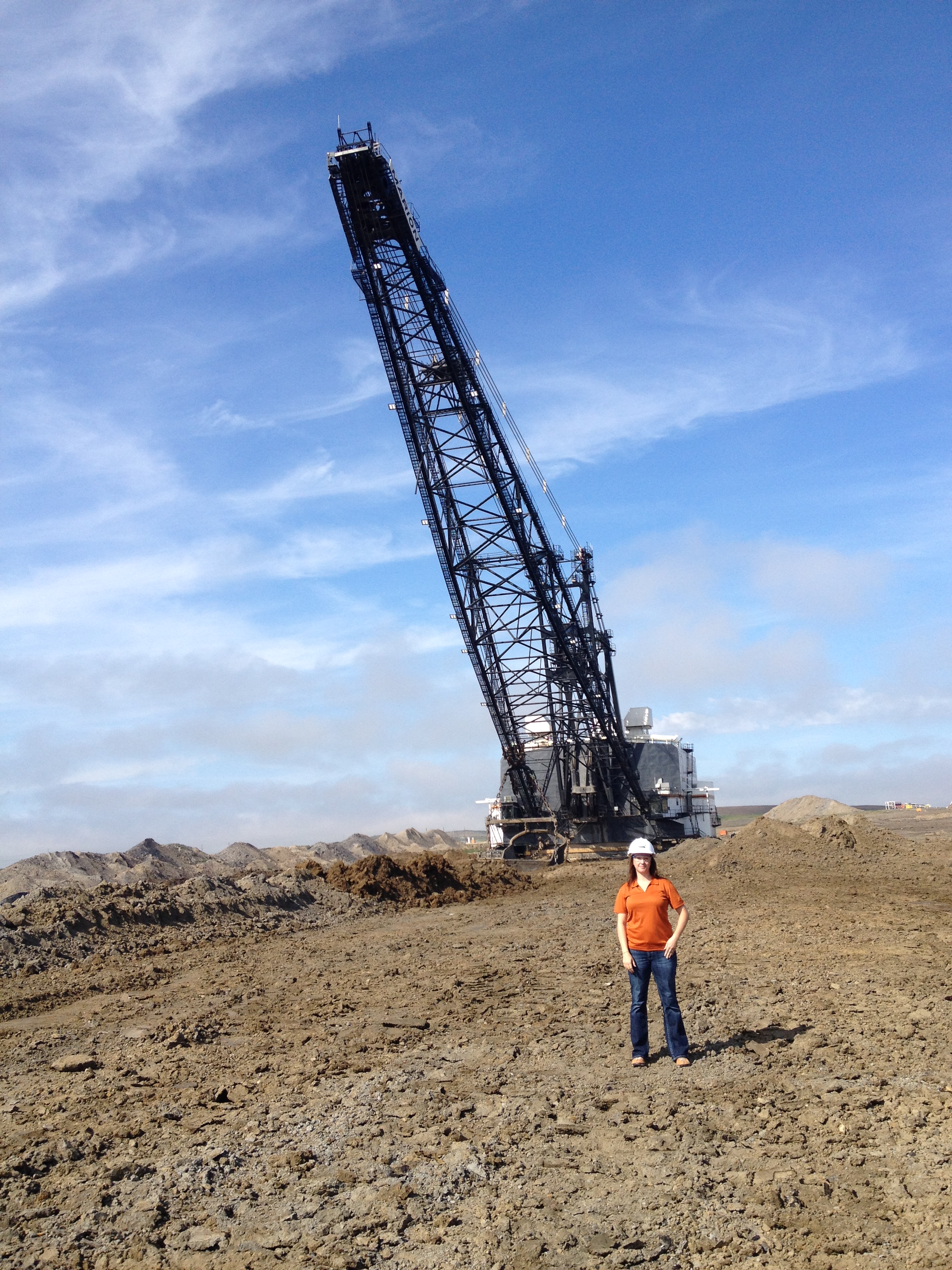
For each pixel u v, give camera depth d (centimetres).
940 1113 762
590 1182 668
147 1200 658
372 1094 891
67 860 4762
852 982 1305
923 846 3228
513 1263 560
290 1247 587
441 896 3234
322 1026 1225
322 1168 712
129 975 1738
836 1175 659
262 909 2594
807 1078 880
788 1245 568
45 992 1596
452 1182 674
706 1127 762
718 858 3222
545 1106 834
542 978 1505
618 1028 1127
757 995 1259
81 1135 796
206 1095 907
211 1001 1450
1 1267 568
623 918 990
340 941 2170
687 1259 560
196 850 5809
